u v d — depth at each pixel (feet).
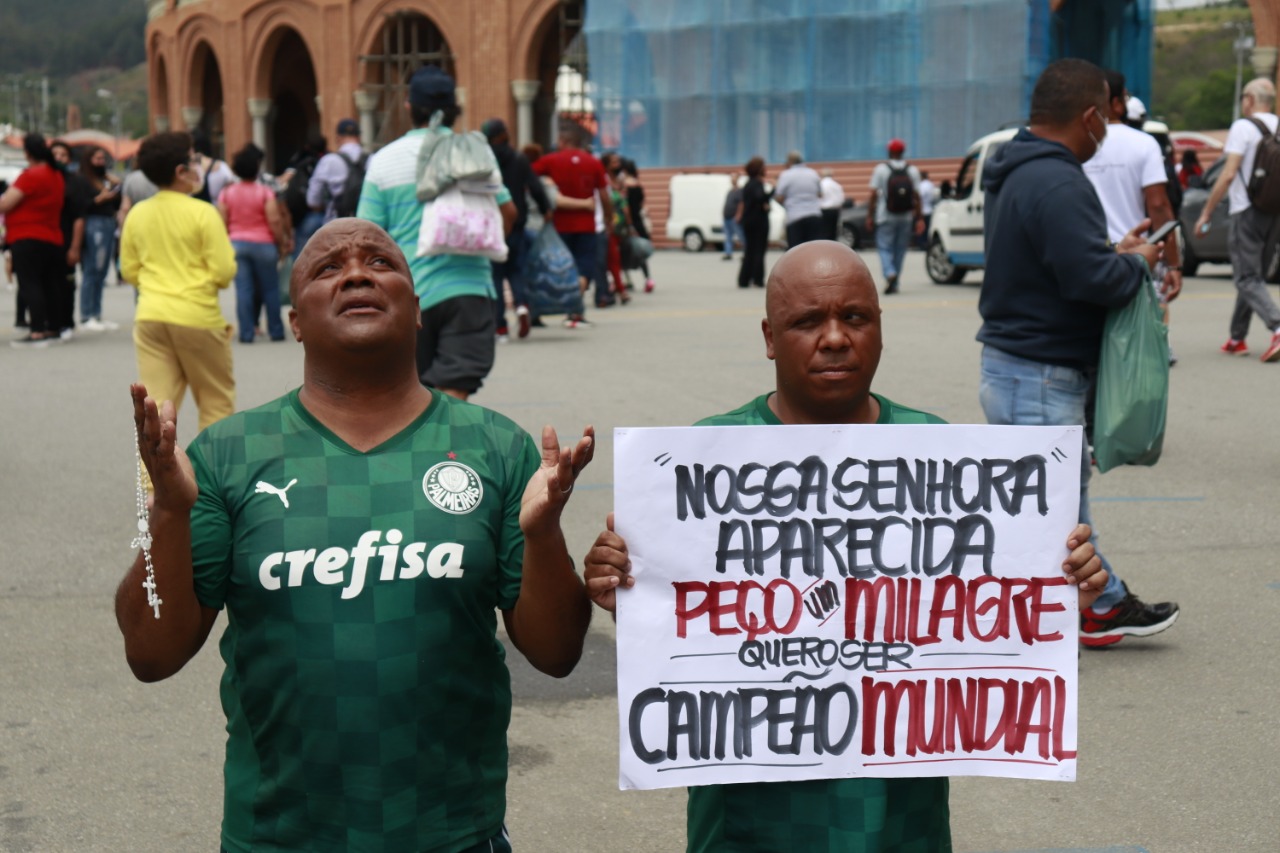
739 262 92.48
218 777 13.14
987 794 12.84
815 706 8.37
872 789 8.39
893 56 113.39
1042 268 14.73
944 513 8.40
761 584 8.31
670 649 8.28
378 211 22.97
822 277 8.26
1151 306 14.56
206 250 22.50
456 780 7.92
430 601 7.65
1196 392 32.68
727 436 8.24
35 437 29.73
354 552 7.61
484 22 126.93
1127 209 23.68
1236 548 20.35
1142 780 12.93
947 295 60.54
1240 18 420.36
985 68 110.42
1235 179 35.22
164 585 7.41
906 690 8.42
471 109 128.67
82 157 50.37
